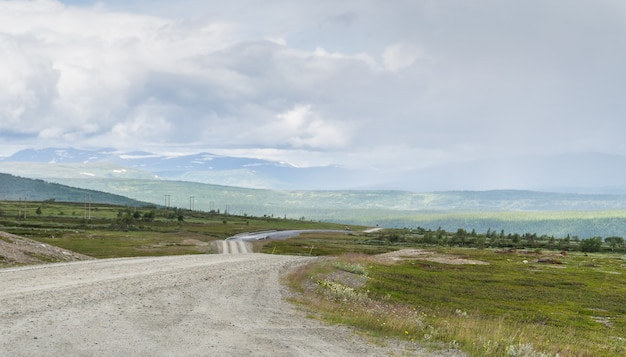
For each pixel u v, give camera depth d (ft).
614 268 417.08
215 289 120.78
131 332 62.95
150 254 344.28
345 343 71.31
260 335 69.87
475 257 466.70
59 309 74.59
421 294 205.57
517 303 212.23
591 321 176.14
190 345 59.00
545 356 76.95
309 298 125.29
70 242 369.71
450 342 79.77
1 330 57.52
